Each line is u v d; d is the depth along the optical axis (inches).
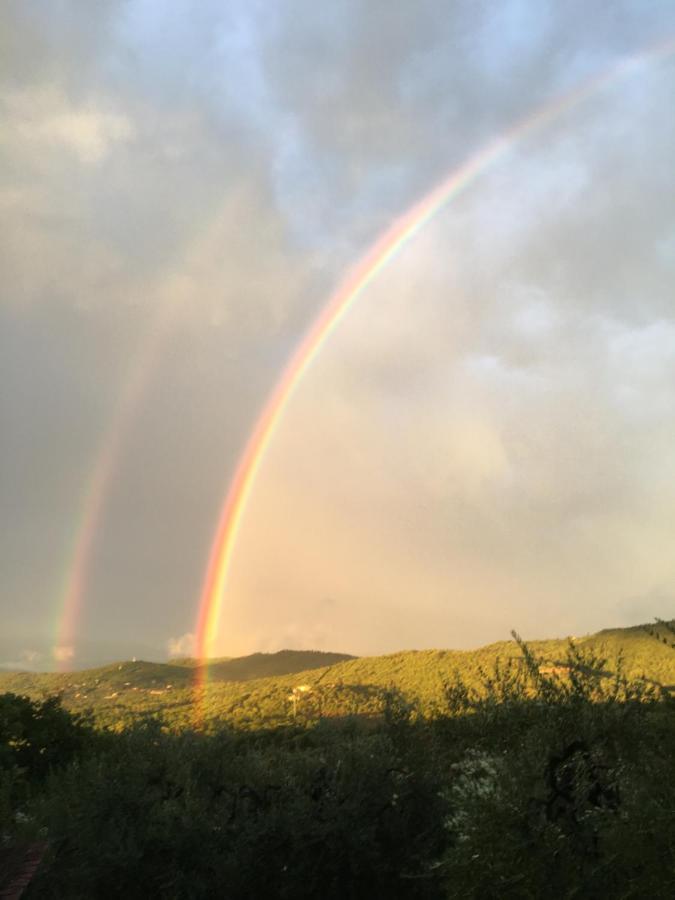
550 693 282.8
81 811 387.2
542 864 216.8
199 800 403.2
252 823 389.4
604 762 242.7
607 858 203.0
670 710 242.4
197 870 375.6
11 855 258.7
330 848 377.7
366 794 390.0
